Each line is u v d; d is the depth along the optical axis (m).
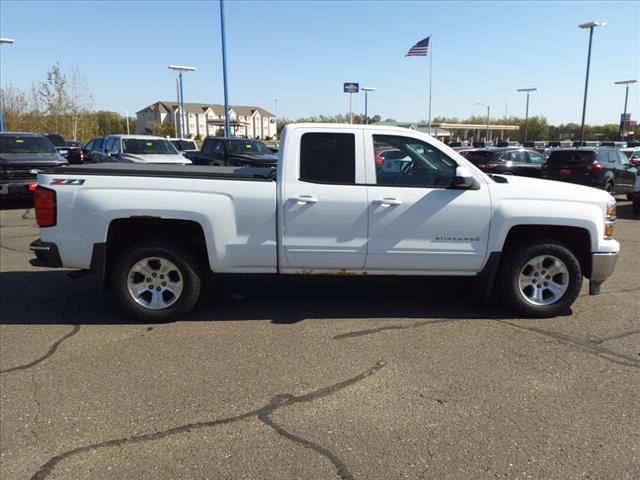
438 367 4.01
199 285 4.93
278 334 4.67
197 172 4.96
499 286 5.16
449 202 4.85
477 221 4.88
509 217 4.86
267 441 3.03
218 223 4.73
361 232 4.84
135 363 4.05
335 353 4.26
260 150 18.00
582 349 4.37
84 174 4.71
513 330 4.79
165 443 3.00
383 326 4.87
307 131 4.84
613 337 4.64
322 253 4.86
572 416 3.31
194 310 5.30
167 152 16.77
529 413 3.35
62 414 3.31
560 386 3.71
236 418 3.28
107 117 95.12
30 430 3.13
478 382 3.77
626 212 13.54
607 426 3.20
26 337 4.57
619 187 15.25
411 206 4.82
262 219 4.78
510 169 17.36
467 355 4.23
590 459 2.87
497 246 4.92
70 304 5.48
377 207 4.80
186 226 4.99
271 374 3.88
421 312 5.28
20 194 12.69
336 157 4.85
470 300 5.67
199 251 5.08
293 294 5.85
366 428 3.17
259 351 4.29
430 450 2.95
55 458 2.86
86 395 3.55
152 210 4.65
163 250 4.78
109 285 5.00
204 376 3.84
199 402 3.47
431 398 3.53
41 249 4.70
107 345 4.40
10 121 43.75
